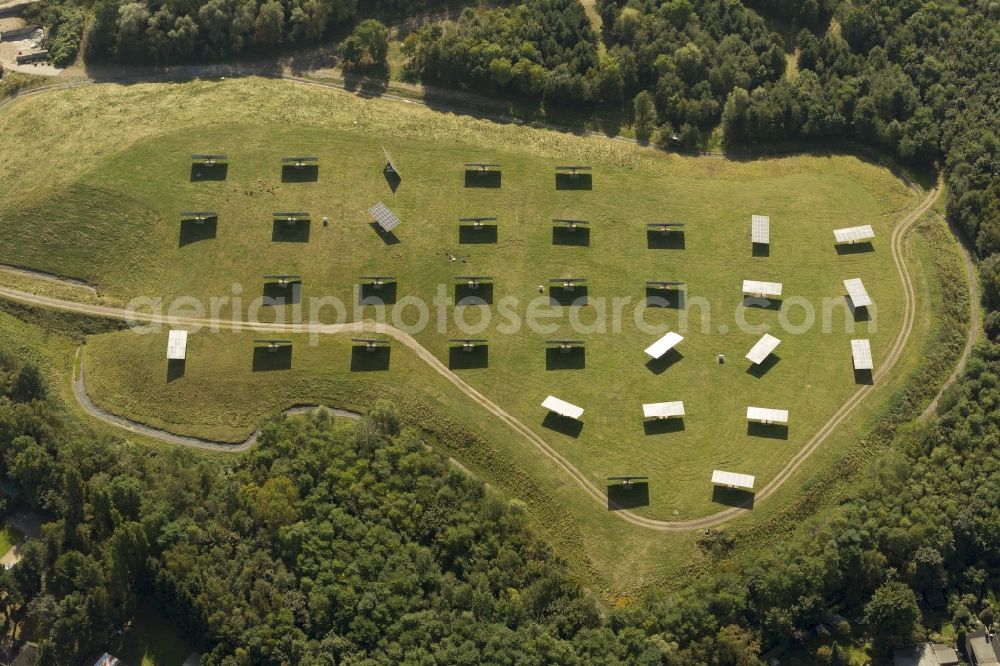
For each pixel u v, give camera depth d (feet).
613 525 449.06
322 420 470.80
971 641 427.74
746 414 473.26
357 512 437.58
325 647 399.44
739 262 525.75
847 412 476.54
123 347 504.84
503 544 430.61
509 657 393.70
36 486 445.37
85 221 543.80
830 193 557.33
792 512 449.89
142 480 449.48
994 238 522.88
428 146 572.10
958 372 495.00
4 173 566.36
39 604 410.72
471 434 474.90
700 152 583.58
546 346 496.23
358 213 541.34
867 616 425.69
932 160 576.61
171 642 425.28
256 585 413.39
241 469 465.06
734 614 416.67
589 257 526.57
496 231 534.78
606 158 572.51
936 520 436.35
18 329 514.27
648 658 396.57
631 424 473.67
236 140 573.74
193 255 529.86
